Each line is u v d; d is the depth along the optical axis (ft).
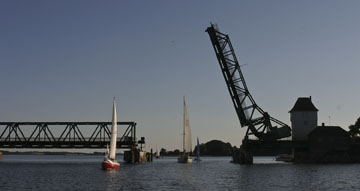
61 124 356.59
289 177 217.77
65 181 201.67
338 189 165.68
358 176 221.25
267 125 344.69
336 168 288.51
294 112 385.09
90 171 279.08
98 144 354.54
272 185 179.93
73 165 388.16
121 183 192.44
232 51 316.40
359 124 447.01
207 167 334.03
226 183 190.29
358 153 365.20
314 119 380.58
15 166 360.89
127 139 358.23
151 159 483.10
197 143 495.41
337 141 366.84
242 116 335.47
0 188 173.06
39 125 356.18
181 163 420.77
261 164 376.27
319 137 368.07
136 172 269.03
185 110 431.02
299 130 381.81
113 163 295.28
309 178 211.00
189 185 183.32
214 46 315.58
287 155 523.29
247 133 351.25
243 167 326.24
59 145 353.92
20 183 192.65
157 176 234.17
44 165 387.14
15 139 354.74
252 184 184.55
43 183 192.54
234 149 452.35
